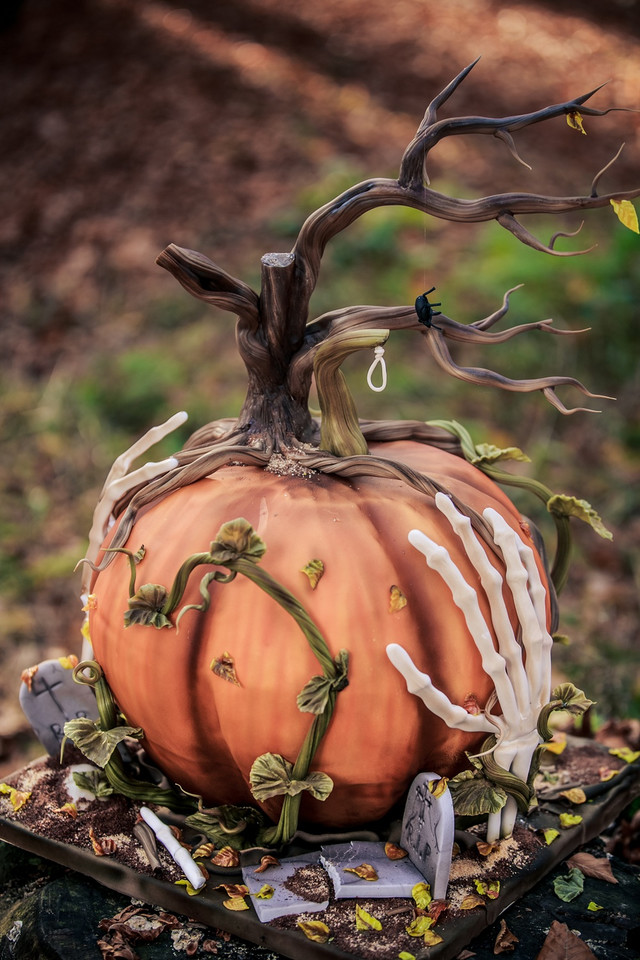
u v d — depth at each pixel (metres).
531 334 5.43
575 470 4.91
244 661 1.58
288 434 1.79
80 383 5.26
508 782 1.70
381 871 1.67
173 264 1.68
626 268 5.89
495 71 8.69
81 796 1.92
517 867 1.76
